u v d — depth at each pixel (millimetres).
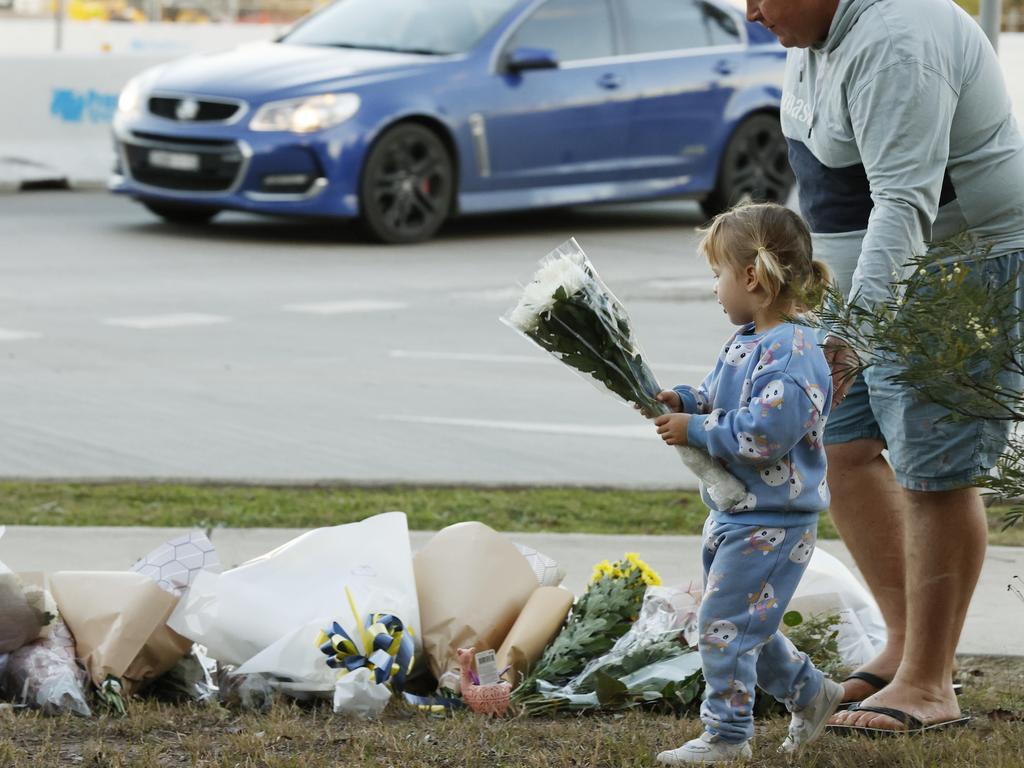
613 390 8156
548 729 8633
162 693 9312
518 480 14797
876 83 8297
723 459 7828
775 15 8555
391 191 29469
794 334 7738
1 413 16953
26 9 55219
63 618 9273
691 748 7977
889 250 8250
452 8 30844
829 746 8305
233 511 13570
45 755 8094
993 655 10242
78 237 29828
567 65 30781
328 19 31750
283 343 21000
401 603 9336
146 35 48906
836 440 9234
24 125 37781
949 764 7879
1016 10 52719
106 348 20453
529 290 8102
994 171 8547
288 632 9055
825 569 10062
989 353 7078
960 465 8508
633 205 37000
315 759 8008
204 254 28266
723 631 7867
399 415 17234
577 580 11719
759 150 33250
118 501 13883
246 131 28719
